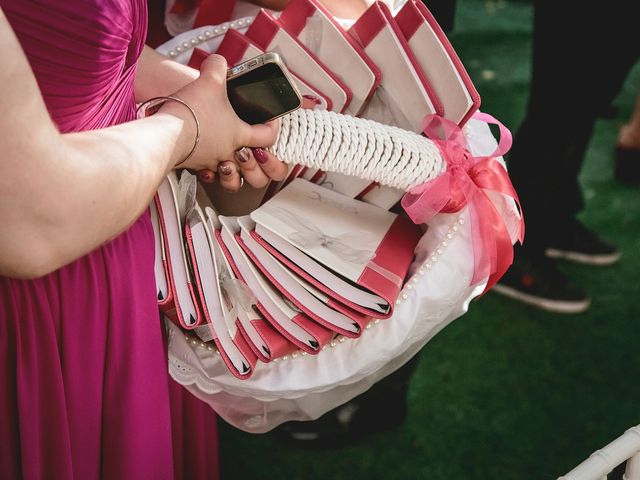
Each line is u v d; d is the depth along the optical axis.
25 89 0.60
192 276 0.96
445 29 1.63
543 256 2.04
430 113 0.98
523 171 1.95
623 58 1.79
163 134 0.79
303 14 1.01
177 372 1.01
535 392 1.78
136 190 0.72
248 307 0.95
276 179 0.99
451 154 0.96
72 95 0.77
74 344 0.89
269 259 0.95
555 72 1.80
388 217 1.05
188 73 1.03
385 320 0.96
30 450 0.89
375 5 0.99
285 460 1.59
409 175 0.94
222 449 1.61
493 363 1.86
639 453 0.84
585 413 1.73
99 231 0.69
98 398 0.94
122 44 0.79
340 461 1.60
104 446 0.98
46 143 0.63
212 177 0.95
